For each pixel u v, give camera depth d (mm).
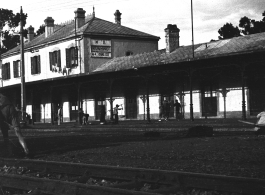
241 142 13109
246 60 24844
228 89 28969
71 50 42188
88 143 15898
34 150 13734
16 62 51344
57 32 46938
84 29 41000
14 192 6762
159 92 33688
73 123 37500
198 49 32719
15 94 49812
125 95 36562
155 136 18141
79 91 35906
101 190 5441
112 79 33031
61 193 5871
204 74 29938
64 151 13094
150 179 6562
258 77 27094
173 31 34969
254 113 27516
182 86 31922
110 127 27438
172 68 28797
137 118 35594
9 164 9523
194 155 10289
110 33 41562
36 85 41125
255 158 9359
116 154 11391
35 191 6031
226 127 20906
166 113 31219
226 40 32344
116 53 42250
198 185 6008
